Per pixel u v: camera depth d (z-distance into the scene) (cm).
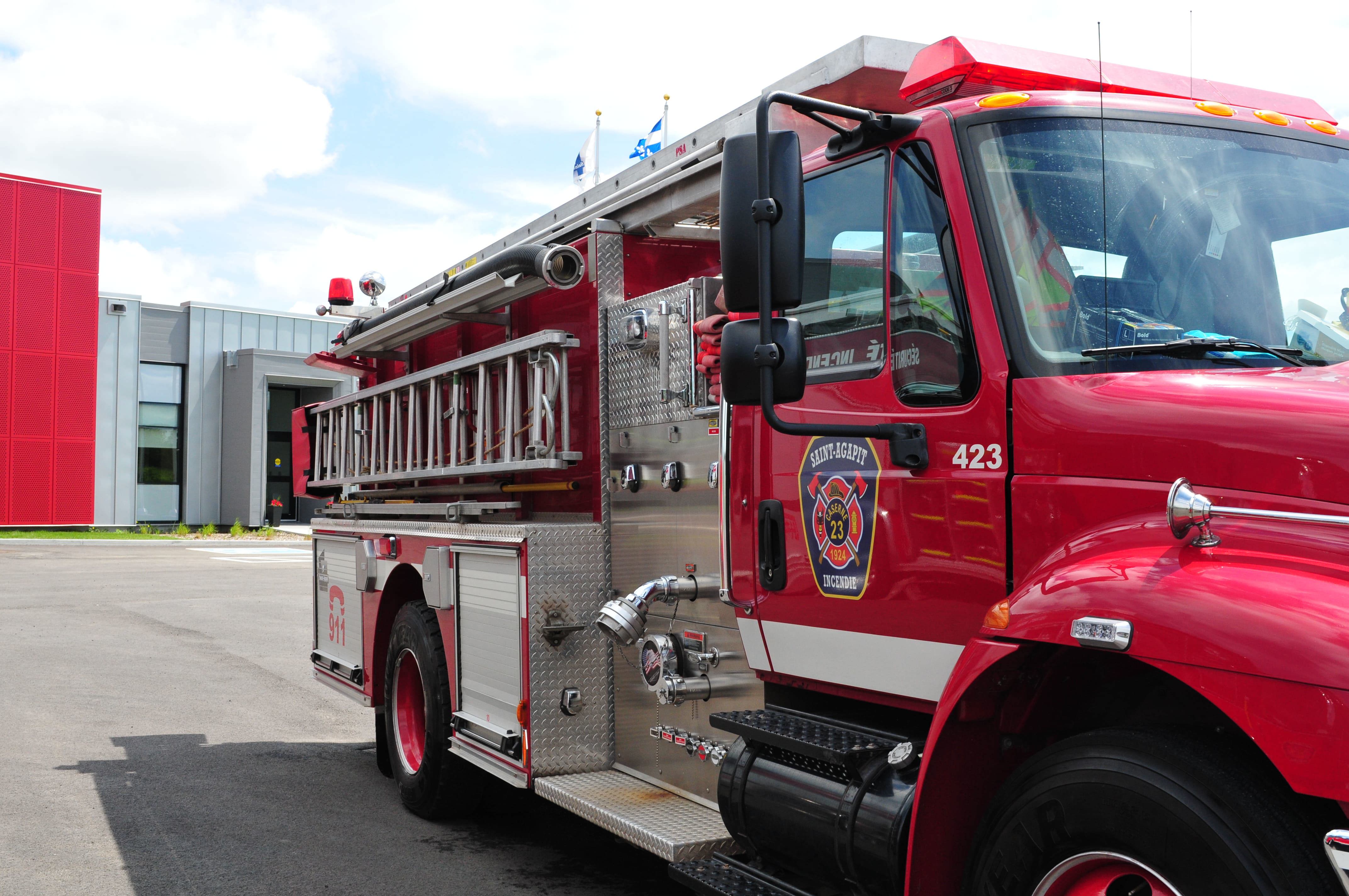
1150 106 289
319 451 789
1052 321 257
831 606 307
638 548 440
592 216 483
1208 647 192
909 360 285
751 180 249
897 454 280
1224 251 273
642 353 434
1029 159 270
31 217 3328
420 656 557
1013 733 248
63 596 1650
